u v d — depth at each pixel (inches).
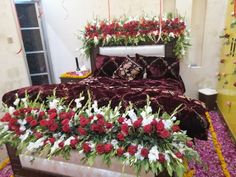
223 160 86.1
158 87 96.9
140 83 107.5
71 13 139.7
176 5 122.7
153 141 53.6
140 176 55.8
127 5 131.9
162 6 128.2
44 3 139.4
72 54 148.9
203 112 65.7
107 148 54.8
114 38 128.3
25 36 142.6
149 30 124.0
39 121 64.8
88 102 65.8
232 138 99.4
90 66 146.9
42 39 146.1
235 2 97.0
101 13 136.8
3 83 107.4
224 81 115.6
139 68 119.6
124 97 69.5
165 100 66.6
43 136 62.9
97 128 56.9
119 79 118.7
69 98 71.9
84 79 124.2
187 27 122.9
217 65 131.4
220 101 124.0
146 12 130.9
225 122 112.3
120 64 124.6
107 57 128.8
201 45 131.6
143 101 66.5
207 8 122.3
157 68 118.1
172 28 120.5
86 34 133.4
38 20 141.8
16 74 114.5
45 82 154.9
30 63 148.8
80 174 64.0
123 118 57.4
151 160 50.4
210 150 93.0
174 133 54.2
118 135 55.5
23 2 136.4
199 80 136.3
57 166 66.0
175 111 59.4
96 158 58.9
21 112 66.2
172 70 117.0
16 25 114.0
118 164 57.4
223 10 120.8
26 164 70.7
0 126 66.5
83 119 59.7
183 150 53.5
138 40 127.1
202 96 132.6
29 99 74.4
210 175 78.3
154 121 53.4
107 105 66.0
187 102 67.6
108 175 60.4
